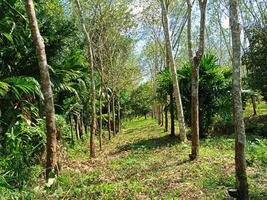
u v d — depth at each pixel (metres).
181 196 8.59
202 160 12.55
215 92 19.41
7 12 11.81
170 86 21.14
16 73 12.38
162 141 20.19
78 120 23.61
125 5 22.48
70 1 19.80
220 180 9.62
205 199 8.20
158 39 30.59
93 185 9.99
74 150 18.12
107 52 26.56
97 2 20.31
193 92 12.73
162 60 35.41
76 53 14.08
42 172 10.36
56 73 13.30
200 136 20.08
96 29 22.23
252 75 22.55
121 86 34.78
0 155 10.08
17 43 12.02
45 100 9.52
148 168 12.39
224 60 42.78
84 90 16.42
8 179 8.41
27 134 10.67
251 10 27.66
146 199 8.49
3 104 11.44
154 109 52.09
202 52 12.21
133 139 24.92
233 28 7.98
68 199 8.82
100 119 21.12
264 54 21.98
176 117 22.89
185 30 34.00
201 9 11.75
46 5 13.03
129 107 51.44
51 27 13.09
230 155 13.40
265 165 11.16
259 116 25.31
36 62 12.26
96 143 24.88
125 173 12.02
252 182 9.33
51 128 9.57
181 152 15.09
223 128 21.11
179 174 10.77
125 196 8.80
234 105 8.08
